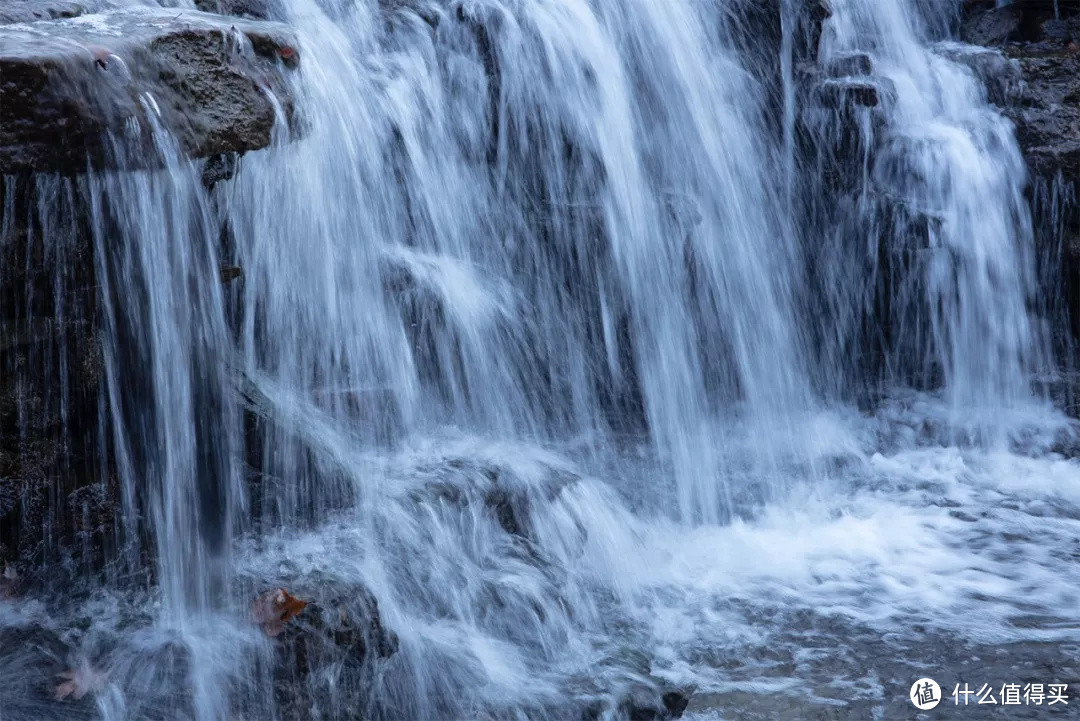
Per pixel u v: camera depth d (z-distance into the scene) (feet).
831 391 26.07
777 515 19.70
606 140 21.70
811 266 25.84
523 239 20.93
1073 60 28.73
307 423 15.72
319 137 16.97
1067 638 15.12
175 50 11.77
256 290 16.19
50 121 10.44
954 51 29.66
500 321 20.02
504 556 15.46
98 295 12.09
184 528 12.75
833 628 15.37
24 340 12.37
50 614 12.36
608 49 22.24
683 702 13.33
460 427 18.94
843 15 29.12
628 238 21.53
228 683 11.69
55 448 12.83
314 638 12.05
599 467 19.83
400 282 18.43
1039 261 27.27
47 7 13.19
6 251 12.00
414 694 12.92
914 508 20.36
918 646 14.84
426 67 20.51
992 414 25.13
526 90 21.08
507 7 21.09
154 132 11.21
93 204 11.34
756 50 24.90
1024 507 20.53
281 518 14.34
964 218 26.25
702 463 21.33
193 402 12.77
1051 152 26.94
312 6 18.97
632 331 21.48
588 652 14.38
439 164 20.02
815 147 25.54
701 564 17.53
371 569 13.64
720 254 23.39
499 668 13.62
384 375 18.04
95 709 11.18
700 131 23.49
